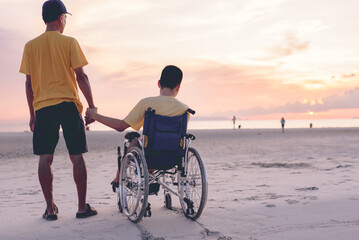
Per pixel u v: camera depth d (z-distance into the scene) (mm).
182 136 3139
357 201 3443
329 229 2582
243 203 3562
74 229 2777
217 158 9031
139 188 2871
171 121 3045
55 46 3082
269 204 3447
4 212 3412
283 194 3988
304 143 14789
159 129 3010
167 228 2775
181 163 3162
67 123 3107
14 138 24297
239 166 7152
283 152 10547
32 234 2654
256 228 2693
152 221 3000
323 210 3143
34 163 8492
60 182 5406
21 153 11602
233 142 16328
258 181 5086
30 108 3242
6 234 2660
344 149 11125
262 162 7871
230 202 3637
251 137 21344
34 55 3127
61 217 3170
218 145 14305
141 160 2906
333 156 8859
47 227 2840
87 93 3115
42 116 3066
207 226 2791
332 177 5242
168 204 3467
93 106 3148
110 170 6844
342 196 3715
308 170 6227
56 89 3086
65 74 3113
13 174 6547
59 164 8008
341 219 2834
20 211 3457
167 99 3141
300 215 3006
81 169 3141
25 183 5426
